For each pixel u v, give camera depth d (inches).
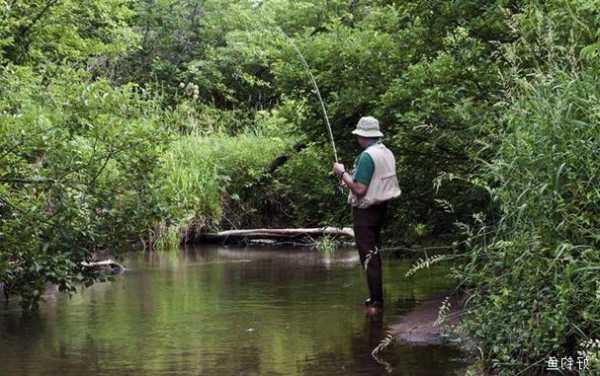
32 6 297.0
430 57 319.0
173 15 807.7
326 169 343.9
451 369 201.0
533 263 177.5
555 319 169.3
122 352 224.1
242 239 572.4
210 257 478.0
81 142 239.3
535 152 181.3
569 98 182.9
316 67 330.6
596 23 223.8
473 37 301.7
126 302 308.3
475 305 226.4
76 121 237.1
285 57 335.9
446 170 306.3
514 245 181.8
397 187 292.2
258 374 199.6
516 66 232.5
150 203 245.8
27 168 239.3
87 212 238.7
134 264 440.5
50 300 314.3
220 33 824.3
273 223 600.4
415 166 314.8
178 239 553.9
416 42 320.5
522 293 181.2
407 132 293.7
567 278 166.4
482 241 222.7
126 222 243.0
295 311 283.7
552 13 231.6
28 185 237.1
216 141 638.5
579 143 175.9
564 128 179.6
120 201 243.3
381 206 290.0
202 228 580.7
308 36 336.5
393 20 335.6
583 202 175.2
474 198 277.4
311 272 393.1
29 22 293.9
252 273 393.1
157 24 802.8
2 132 229.6
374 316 270.8
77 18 327.3
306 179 349.7
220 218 590.2
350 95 319.3
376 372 199.9
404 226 326.6
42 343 236.5
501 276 188.9
